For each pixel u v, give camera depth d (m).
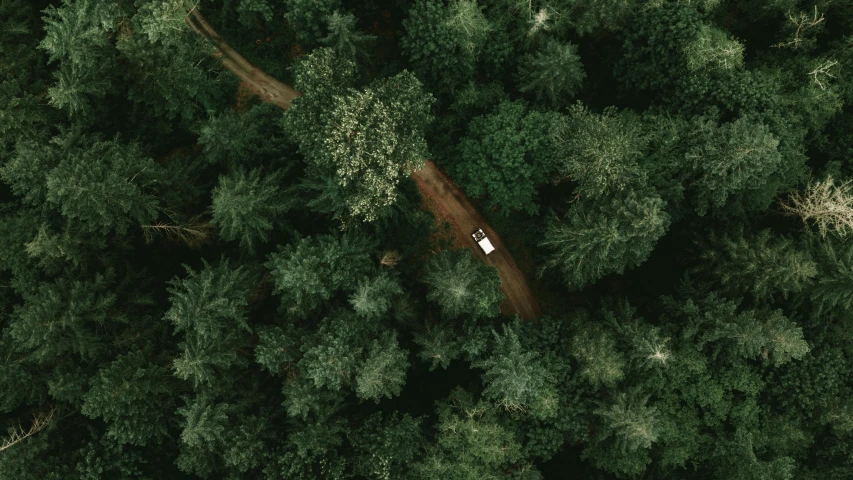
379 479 38.53
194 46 44.00
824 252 41.00
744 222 46.59
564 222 44.22
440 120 51.03
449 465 39.25
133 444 38.06
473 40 44.72
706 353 43.16
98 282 38.62
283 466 37.66
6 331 37.50
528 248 53.91
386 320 44.25
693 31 42.62
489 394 43.50
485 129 45.31
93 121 43.44
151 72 41.84
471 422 39.81
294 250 41.66
